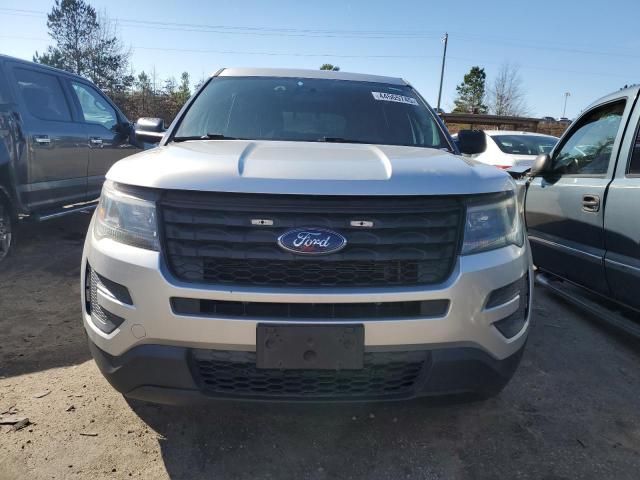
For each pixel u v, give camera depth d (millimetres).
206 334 1948
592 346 3605
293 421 2580
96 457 2262
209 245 1969
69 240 6066
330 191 1941
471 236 2086
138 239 2027
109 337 2074
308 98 3408
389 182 2010
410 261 2008
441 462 2311
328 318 1951
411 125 3299
